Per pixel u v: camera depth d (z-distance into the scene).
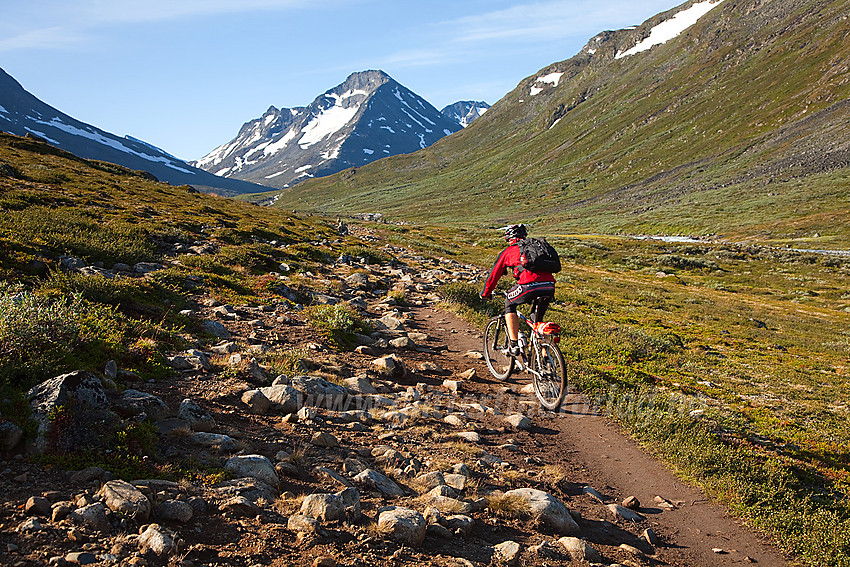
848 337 26.56
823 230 97.19
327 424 6.68
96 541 3.39
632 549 5.29
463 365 11.70
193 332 9.66
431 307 18.89
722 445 8.38
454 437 7.29
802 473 8.24
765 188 137.50
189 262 17.39
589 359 14.10
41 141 68.00
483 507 5.36
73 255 14.27
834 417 12.16
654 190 174.88
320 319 12.70
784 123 182.00
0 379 4.76
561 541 5.00
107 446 4.47
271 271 20.33
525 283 7.72
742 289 50.59
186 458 4.81
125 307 9.91
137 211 30.30
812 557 5.89
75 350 6.16
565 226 150.75
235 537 3.83
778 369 17.08
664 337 19.67
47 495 3.72
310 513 4.32
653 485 7.23
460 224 175.00
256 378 7.56
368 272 25.38
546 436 8.29
